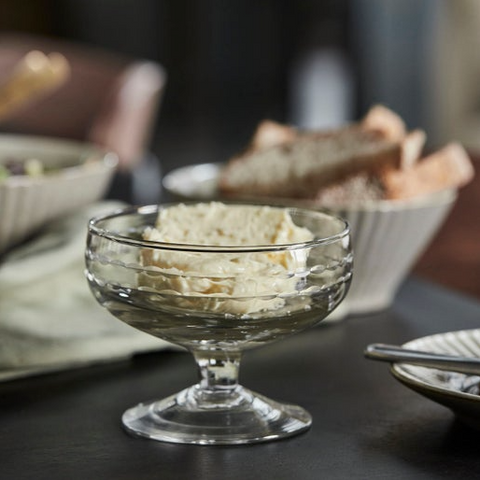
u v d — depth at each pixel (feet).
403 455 2.31
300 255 2.30
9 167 3.17
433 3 11.55
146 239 2.36
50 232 2.97
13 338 2.60
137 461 2.29
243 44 12.73
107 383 2.58
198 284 2.27
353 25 12.39
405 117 12.19
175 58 12.69
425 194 3.05
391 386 2.58
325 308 2.33
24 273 2.76
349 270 2.37
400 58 12.12
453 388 2.40
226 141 12.89
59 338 2.62
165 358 2.70
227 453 2.31
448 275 3.84
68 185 3.01
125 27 12.64
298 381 2.60
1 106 3.27
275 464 2.28
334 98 12.67
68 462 2.29
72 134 5.90
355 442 2.35
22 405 2.49
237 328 2.29
